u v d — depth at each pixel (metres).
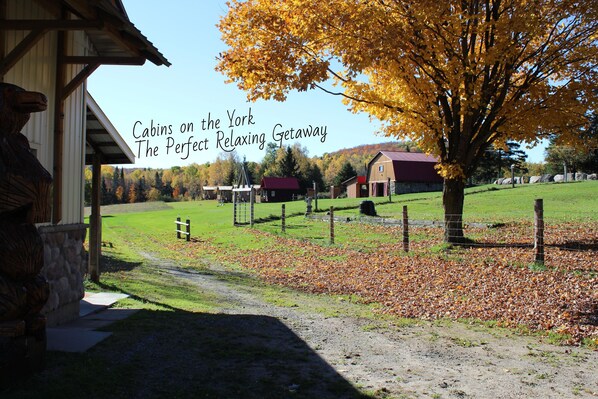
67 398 4.30
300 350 6.61
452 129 15.99
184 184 106.81
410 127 15.64
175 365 5.54
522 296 10.07
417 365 6.11
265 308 9.90
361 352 6.66
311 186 91.62
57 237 7.80
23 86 6.85
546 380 5.58
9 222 4.61
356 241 20.50
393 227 23.83
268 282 13.85
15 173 4.52
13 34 6.59
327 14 13.48
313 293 12.05
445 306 9.87
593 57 13.99
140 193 98.75
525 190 37.38
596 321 8.19
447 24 13.59
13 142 4.75
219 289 12.45
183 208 59.16
